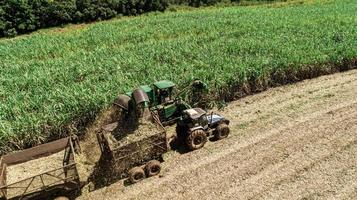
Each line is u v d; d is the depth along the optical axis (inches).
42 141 632.4
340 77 884.0
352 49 936.3
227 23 1391.5
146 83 753.6
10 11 1642.5
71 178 480.7
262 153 575.8
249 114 708.7
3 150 600.1
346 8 1692.9
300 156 563.2
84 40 1238.9
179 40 1124.5
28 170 508.4
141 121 553.6
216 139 620.4
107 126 557.0
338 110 706.2
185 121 588.1
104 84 761.6
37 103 693.3
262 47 987.3
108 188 517.0
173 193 498.3
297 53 906.7
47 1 1733.5
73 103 660.7
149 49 1021.8
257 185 504.1
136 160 528.4
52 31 1680.6
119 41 1219.2
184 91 658.8
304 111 708.7
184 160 567.8
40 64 994.1
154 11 2034.9
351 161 545.0
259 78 805.2
